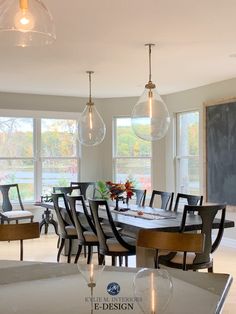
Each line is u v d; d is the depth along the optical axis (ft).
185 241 9.70
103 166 28.30
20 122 26.37
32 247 22.24
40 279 8.13
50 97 26.91
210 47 15.56
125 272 8.47
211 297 7.05
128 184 17.83
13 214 23.17
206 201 23.56
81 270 7.74
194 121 25.09
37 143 26.71
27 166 26.53
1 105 25.66
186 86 24.04
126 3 11.11
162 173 26.89
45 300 6.89
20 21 8.47
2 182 25.94
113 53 16.30
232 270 17.46
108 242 15.19
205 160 23.66
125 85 23.39
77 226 16.80
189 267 12.84
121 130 28.07
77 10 11.59
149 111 15.99
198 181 24.75
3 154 25.96
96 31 13.50
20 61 17.52
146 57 16.99
